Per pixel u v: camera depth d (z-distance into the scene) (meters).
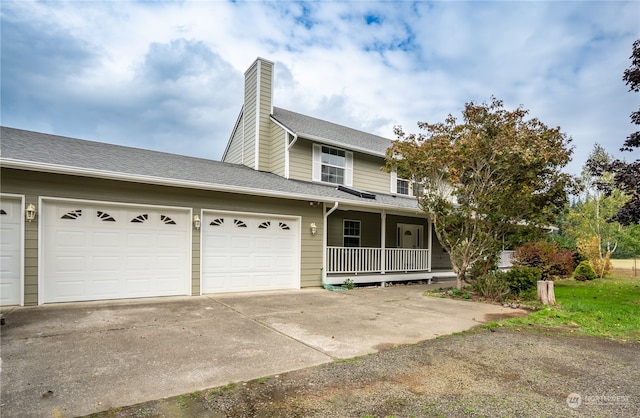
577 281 14.74
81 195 7.29
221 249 9.11
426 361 4.26
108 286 7.60
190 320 6.09
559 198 9.84
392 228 15.19
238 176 10.34
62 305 6.89
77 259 7.29
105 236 7.59
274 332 5.48
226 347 4.66
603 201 17.23
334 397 3.24
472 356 4.48
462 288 10.15
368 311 7.35
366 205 11.20
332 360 4.25
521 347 4.91
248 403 3.09
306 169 12.79
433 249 17.06
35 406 2.93
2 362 3.92
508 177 9.23
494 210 9.52
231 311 6.94
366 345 4.91
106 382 3.45
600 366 4.19
